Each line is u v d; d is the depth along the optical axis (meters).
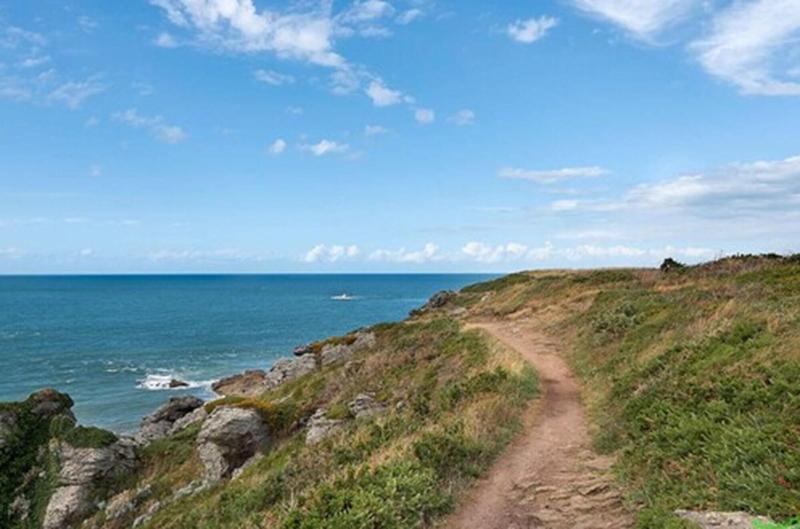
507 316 49.94
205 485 28.42
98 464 32.72
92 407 58.78
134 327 129.25
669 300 29.08
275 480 18.20
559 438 15.13
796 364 12.76
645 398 15.47
